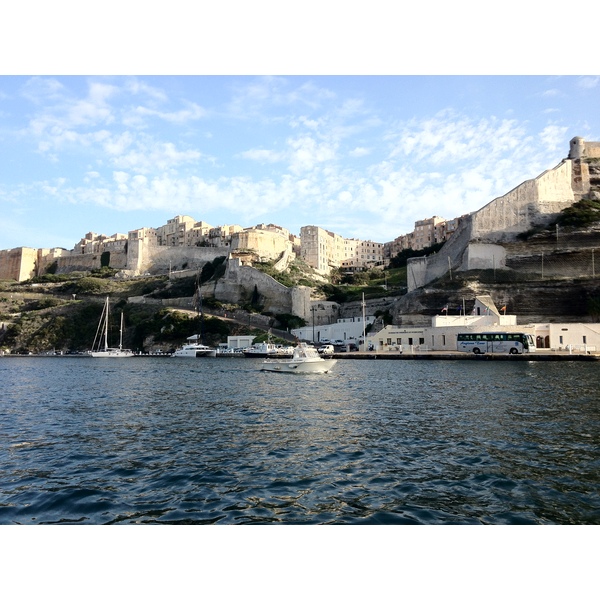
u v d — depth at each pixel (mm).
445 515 11945
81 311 130125
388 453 17688
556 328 73688
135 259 164375
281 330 111188
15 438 21219
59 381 49906
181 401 32625
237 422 24422
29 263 186500
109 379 51219
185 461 17031
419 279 113438
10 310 137500
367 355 77625
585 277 84375
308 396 34219
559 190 106688
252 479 14906
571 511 12047
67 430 22891
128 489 14164
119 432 22234
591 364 59188
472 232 100875
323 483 14469
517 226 101438
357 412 26766
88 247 185500
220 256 148625
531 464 15812
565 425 21656
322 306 117188
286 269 141125
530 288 86875
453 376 45875
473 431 20828
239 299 129000
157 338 114500
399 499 13070
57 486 14516
